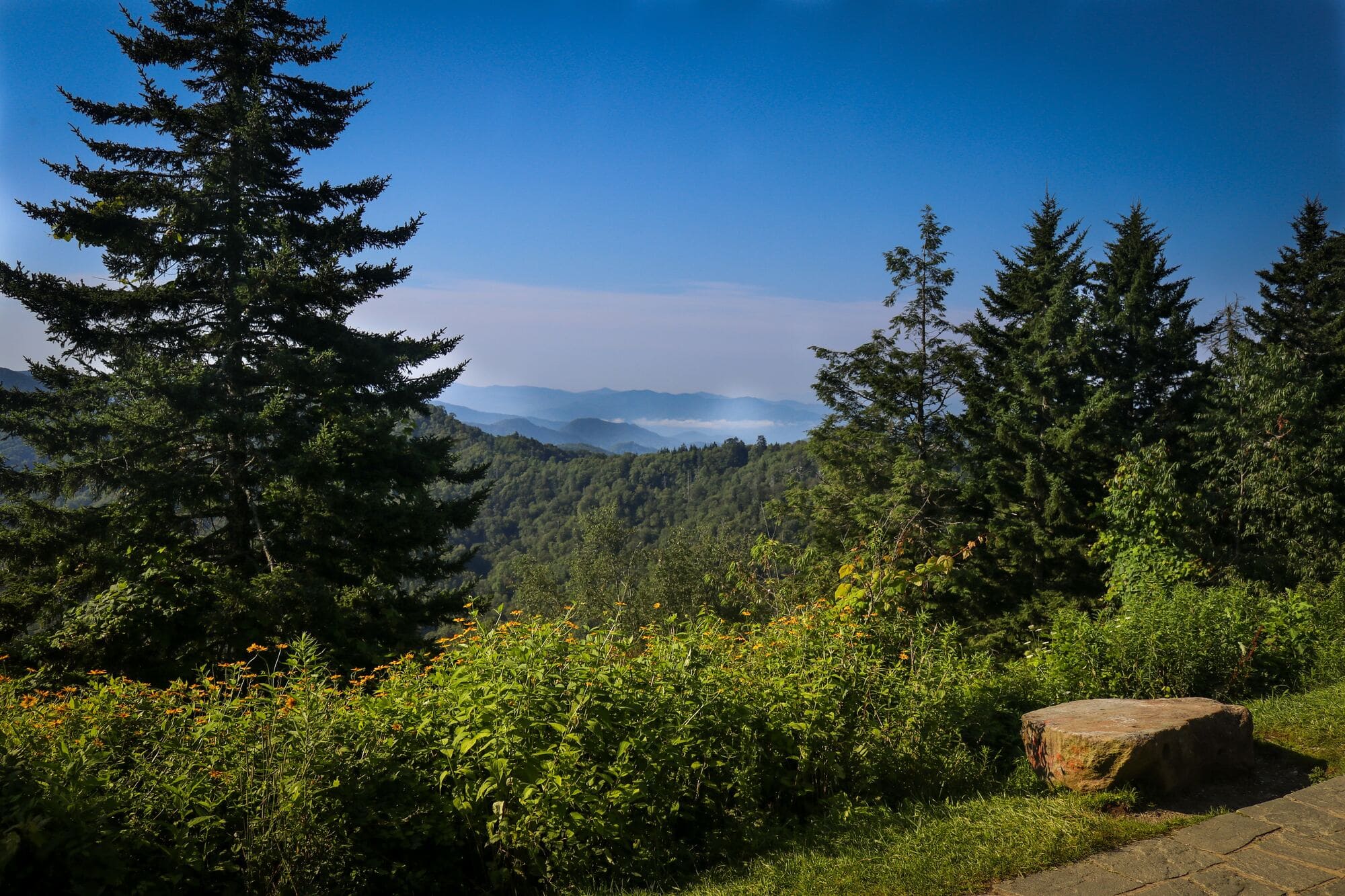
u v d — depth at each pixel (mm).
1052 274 28484
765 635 5996
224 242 16219
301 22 19312
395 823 3869
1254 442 18797
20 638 11852
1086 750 4668
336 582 15141
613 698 4305
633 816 4301
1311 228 31906
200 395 14750
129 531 13969
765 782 4887
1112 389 23594
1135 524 10492
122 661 10867
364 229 19250
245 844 3537
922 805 4719
